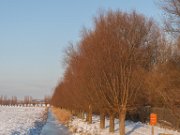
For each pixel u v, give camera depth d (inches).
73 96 2137.1
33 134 1462.8
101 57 1090.1
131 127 1483.8
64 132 1589.6
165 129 1386.6
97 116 2571.4
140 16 1137.4
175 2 778.2
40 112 4207.7
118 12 1121.4
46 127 1897.1
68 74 2242.9
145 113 1802.4
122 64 1050.1
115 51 1062.4
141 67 1085.8
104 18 1134.4
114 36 1085.1
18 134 1334.9
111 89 1064.8
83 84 1378.0
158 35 1175.0
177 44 856.9
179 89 936.9
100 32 1107.3
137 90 1058.1
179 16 786.8
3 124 1836.9
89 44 1189.7
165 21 815.7
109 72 1067.3
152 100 1344.7
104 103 1125.7
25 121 2230.6
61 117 2610.7
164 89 983.0
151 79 1035.9
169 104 996.6
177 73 942.4
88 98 1418.6
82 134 1322.6
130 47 1073.5
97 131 1309.1
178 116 1138.7
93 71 1139.3
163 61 1087.6
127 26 1093.8
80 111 2522.1
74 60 1812.3
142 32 1121.4
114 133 1229.1
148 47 1134.4
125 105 1040.2
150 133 1213.7
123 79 1045.2
